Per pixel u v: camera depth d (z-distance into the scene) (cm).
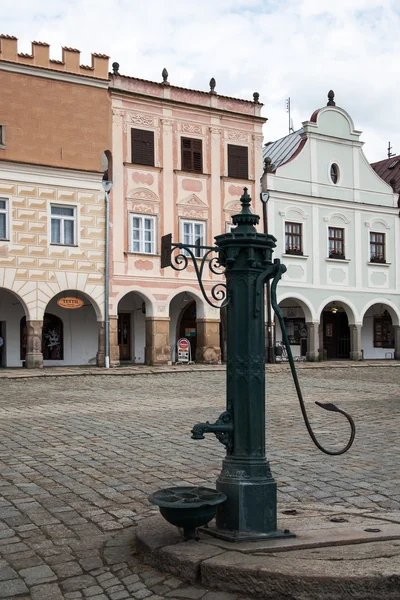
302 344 3778
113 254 3114
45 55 2959
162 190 3269
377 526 588
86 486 796
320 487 809
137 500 731
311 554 489
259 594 450
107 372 2762
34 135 2934
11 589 485
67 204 2998
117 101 3147
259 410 560
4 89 2875
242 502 544
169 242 594
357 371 3102
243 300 563
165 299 3247
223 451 1032
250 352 559
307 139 3709
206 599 456
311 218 3691
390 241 3981
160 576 497
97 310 3055
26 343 3133
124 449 1045
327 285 3725
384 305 3988
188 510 518
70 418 1423
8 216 2870
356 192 3866
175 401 1788
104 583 494
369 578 431
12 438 1151
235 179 3475
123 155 3164
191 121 3359
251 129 3531
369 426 1327
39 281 2919
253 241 564
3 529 623
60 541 588
